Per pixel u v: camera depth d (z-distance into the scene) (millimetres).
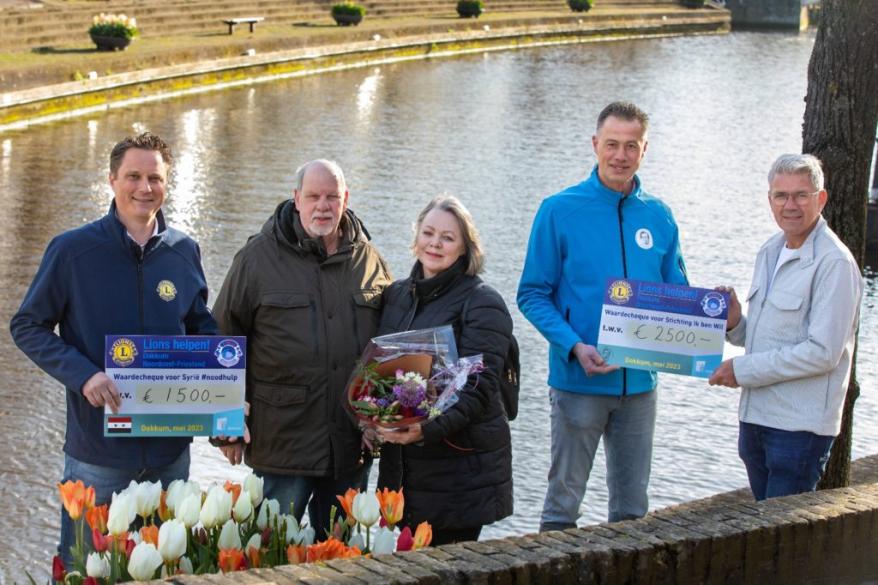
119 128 22859
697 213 17438
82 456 4473
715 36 55375
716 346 4840
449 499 4664
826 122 5633
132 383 4250
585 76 35875
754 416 4836
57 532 7020
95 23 28484
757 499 4961
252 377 4910
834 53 5570
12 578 6430
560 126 25484
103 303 4438
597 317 5195
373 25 40219
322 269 4852
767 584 3818
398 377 4473
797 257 4699
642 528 3734
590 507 7676
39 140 21234
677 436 9031
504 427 4754
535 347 11008
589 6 52438
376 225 15531
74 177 17875
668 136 25141
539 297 5258
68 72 25203
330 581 3184
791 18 61812
